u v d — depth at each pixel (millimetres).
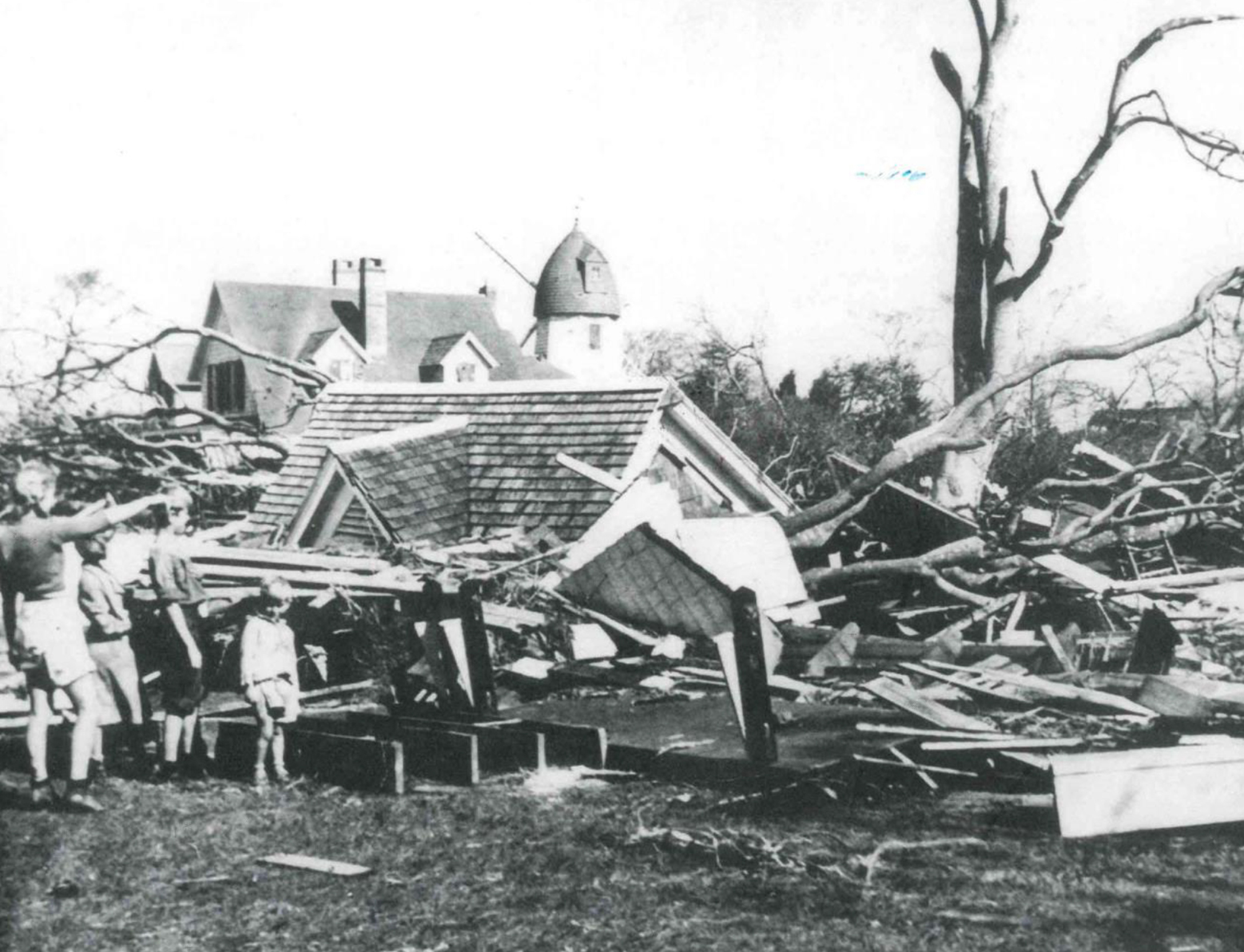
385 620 12125
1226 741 8188
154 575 8789
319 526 16250
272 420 45094
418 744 9000
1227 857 6871
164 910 6270
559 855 7027
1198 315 20359
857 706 10625
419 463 16031
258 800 8266
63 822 7707
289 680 8688
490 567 13281
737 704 8367
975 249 24000
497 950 5711
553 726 9281
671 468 17281
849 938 5773
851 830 7457
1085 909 6090
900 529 18609
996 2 23438
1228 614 13828
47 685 7945
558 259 66812
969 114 23906
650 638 12945
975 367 24094
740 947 5688
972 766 8633
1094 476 22109
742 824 7559
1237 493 18500
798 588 14531
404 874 6770
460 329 57062
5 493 16906
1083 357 19406
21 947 5793
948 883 6492
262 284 51031
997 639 14516
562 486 15461
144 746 9125
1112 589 14078
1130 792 7336
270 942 5848
